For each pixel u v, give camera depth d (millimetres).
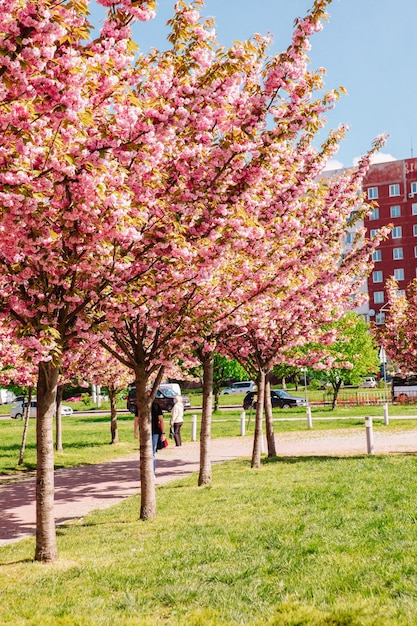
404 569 5977
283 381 61250
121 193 6445
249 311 11273
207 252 7516
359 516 8438
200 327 9898
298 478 12602
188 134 7355
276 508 9562
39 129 5711
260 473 14047
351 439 21344
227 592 5793
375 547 6816
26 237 6320
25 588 6352
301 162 9578
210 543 7621
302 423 28734
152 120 6289
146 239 7238
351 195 11562
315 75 7262
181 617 5230
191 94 6641
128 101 6395
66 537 9016
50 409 7719
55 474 16891
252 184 7195
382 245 75812
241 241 7816
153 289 7895
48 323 7012
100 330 7637
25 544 8867
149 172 6738
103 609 5582
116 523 9883
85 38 5391
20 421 42219
